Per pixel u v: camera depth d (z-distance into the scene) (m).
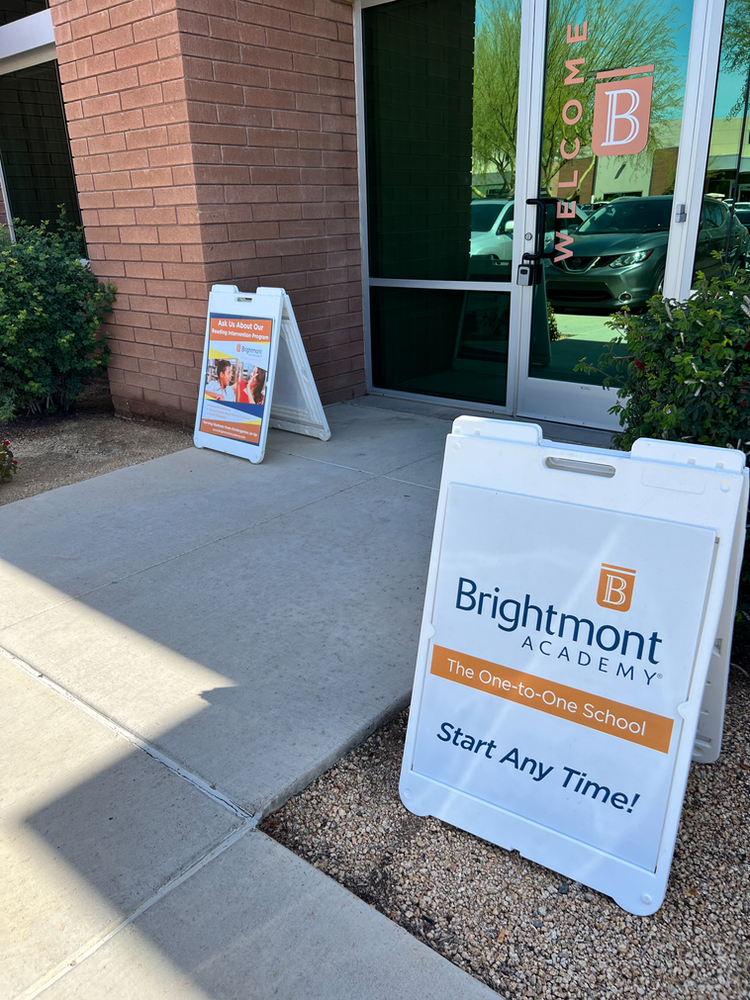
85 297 5.76
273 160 5.21
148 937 1.67
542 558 1.76
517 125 4.83
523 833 1.83
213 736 2.32
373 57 5.52
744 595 2.57
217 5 4.63
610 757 1.72
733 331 2.46
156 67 4.68
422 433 5.30
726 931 1.67
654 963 1.60
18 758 2.26
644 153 4.38
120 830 1.98
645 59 4.23
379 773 2.19
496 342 5.49
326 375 6.04
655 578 1.62
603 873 1.73
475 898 1.78
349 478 4.50
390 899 1.78
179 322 5.37
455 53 5.02
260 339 4.70
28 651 2.84
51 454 5.27
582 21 4.39
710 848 1.89
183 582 3.32
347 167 5.76
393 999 1.53
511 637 1.83
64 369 5.91
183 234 5.02
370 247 6.06
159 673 2.66
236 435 4.92
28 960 1.63
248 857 1.88
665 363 2.68
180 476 4.66
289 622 2.96
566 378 5.18
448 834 1.97
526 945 1.66
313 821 2.03
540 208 4.82
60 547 3.72
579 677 1.74
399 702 2.45
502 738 1.87
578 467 1.80
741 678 2.55
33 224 7.89
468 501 1.86
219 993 1.55
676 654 1.61
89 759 2.24
